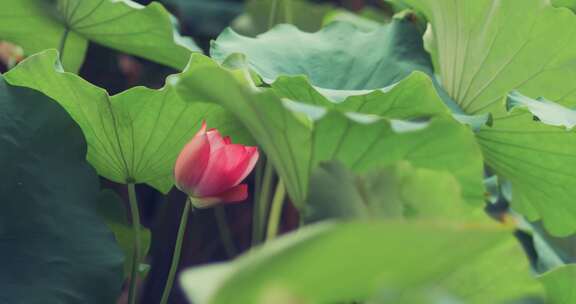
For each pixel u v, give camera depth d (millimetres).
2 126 2535
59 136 2561
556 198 2703
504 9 2740
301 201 2309
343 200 2225
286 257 1973
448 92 2852
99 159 2645
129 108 2553
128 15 2801
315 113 2268
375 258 1995
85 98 2564
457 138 2262
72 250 2516
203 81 2252
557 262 3117
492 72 2764
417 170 2236
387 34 2828
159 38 2830
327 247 1975
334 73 2771
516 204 2854
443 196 2238
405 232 1974
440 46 2873
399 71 2768
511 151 2678
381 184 2234
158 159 2619
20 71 2580
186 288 2012
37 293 2475
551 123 2545
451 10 2801
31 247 2498
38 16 2938
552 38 2721
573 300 2629
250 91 2225
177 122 2574
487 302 2309
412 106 2557
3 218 2496
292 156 2285
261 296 1997
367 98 2553
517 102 2602
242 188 2506
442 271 2053
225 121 2600
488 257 2291
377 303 2016
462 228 1985
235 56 2523
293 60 2766
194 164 2486
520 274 2297
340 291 2027
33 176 2529
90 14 2834
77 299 2490
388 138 2264
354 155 2277
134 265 2623
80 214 2539
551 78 2734
